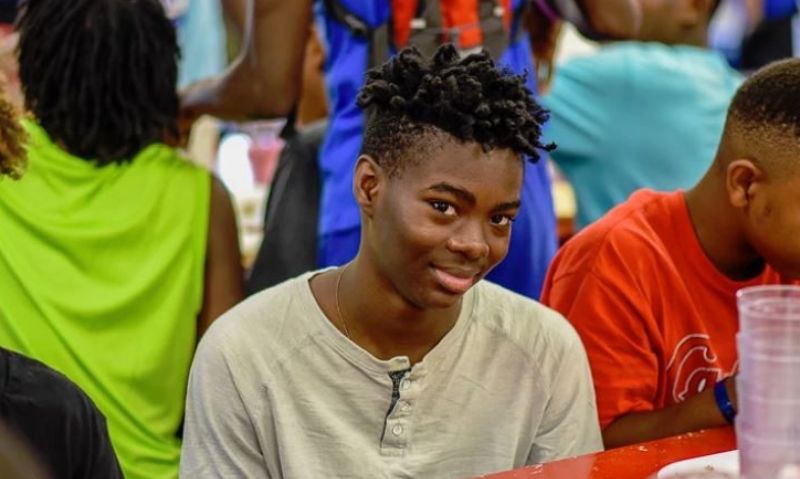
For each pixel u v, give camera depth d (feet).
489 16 10.30
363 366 6.82
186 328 9.79
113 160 9.68
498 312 7.16
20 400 6.13
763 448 5.26
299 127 13.07
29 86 9.68
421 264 6.49
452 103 6.34
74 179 9.56
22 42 9.70
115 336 9.45
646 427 7.84
